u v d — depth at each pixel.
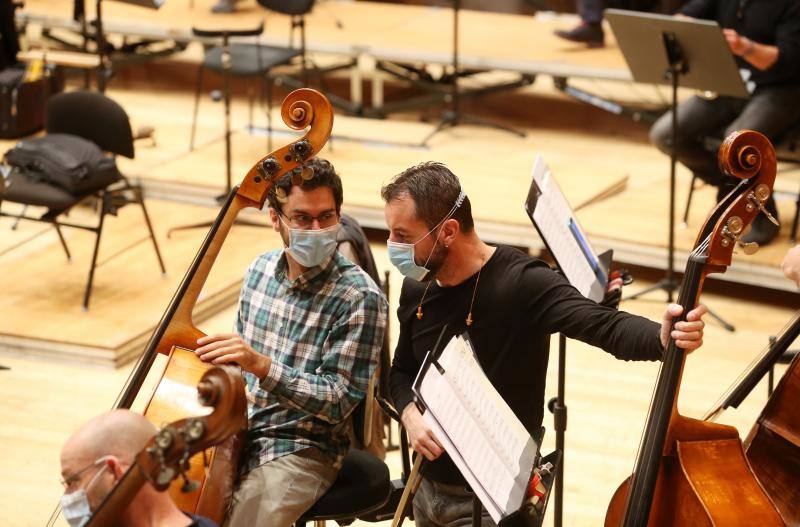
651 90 19.03
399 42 17.39
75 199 10.91
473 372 5.19
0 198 10.94
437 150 15.81
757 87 12.20
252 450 6.10
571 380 10.39
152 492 4.28
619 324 5.31
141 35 17.91
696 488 4.98
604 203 13.73
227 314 11.66
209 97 18.78
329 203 5.87
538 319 5.64
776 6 11.78
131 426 4.35
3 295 11.37
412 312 6.00
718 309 11.86
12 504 8.34
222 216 6.08
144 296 11.46
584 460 9.05
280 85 19.58
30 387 10.09
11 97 15.69
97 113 11.30
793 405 5.92
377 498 6.22
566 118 18.03
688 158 12.47
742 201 4.81
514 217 13.00
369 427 6.43
